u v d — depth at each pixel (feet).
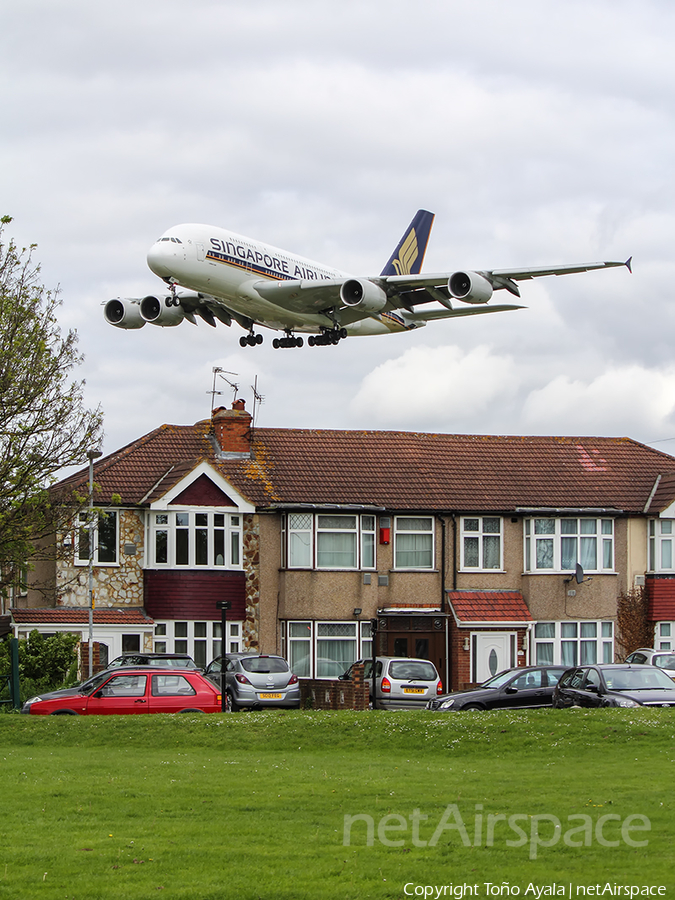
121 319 140.46
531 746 81.10
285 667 123.54
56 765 73.67
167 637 145.18
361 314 143.33
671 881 44.70
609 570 162.71
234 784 65.41
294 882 44.52
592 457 174.91
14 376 111.34
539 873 45.96
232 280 130.41
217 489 148.87
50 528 120.57
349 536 154.51
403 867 46.80
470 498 160.76
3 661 128.77
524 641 156.25
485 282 130.31
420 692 121.60
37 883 44.16
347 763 75.82
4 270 116.98
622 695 98.53
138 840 51.08
